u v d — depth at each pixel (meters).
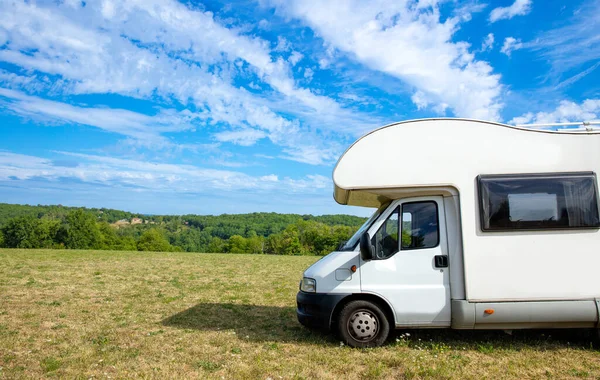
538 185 6.25
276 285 13.79
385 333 6.31
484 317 6.10
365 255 6.19
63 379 5.07
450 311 6.24
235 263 23.34
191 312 9.25
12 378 5.10
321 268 6.57
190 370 5.45
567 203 6.20
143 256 27.47
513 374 5.27
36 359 5.84
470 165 6.42
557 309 6.05
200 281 14.64
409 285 6.33
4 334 7.12
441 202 6.50
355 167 6.55
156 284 13.66
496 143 6.45
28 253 27.20
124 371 5.38
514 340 6.74
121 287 12.86
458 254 6.32
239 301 10.74
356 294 6.42
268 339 6.97
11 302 10.01
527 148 6.41
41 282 13.41
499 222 6.18
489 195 6.26
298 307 6.99
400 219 6.57
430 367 5.42
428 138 6.52
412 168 6.46
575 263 6.13
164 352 6.24
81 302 10.23
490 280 6.15
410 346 6.44
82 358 5.87
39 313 8.88
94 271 16.98
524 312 6.08
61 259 22.58
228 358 5.96
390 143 6.56
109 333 7.34
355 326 6.36
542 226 6.16
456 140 6.49
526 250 6.18
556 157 6.36
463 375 5.20
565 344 6.54
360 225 7.64
